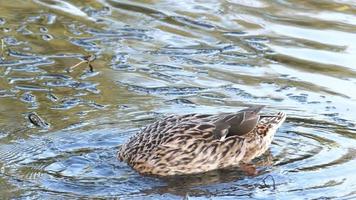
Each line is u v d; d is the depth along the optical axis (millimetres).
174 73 16484
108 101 15203
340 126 14367
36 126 14164
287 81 16188
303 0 20203
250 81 16188
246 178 12906
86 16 19234
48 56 17125
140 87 15844
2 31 18203
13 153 13289
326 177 12727
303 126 14391
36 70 16484
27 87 15734
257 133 13680
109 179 12727
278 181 12672
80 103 15109
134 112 14781
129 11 19609
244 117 13695
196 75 16422
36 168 12867
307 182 12594
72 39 17969
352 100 15367
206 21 19062
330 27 18688
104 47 17656
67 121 14367
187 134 13375
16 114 14602
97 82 16031
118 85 15938
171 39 18125
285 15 19375
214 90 15773
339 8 19688
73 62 16875
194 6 19938
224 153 13406
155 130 13492
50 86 15812
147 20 19094
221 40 18094
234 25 18859
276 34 18391
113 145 13672
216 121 13641
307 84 16047
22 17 19031
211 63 16984
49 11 19438
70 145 13578
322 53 17422
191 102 15234
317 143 13805
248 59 17188
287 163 13211
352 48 17656
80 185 12453
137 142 13344
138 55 17312
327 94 15633
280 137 14062
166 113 14734
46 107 14930
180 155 13195
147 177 13008
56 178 12602
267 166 13227
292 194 12242
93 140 13758
